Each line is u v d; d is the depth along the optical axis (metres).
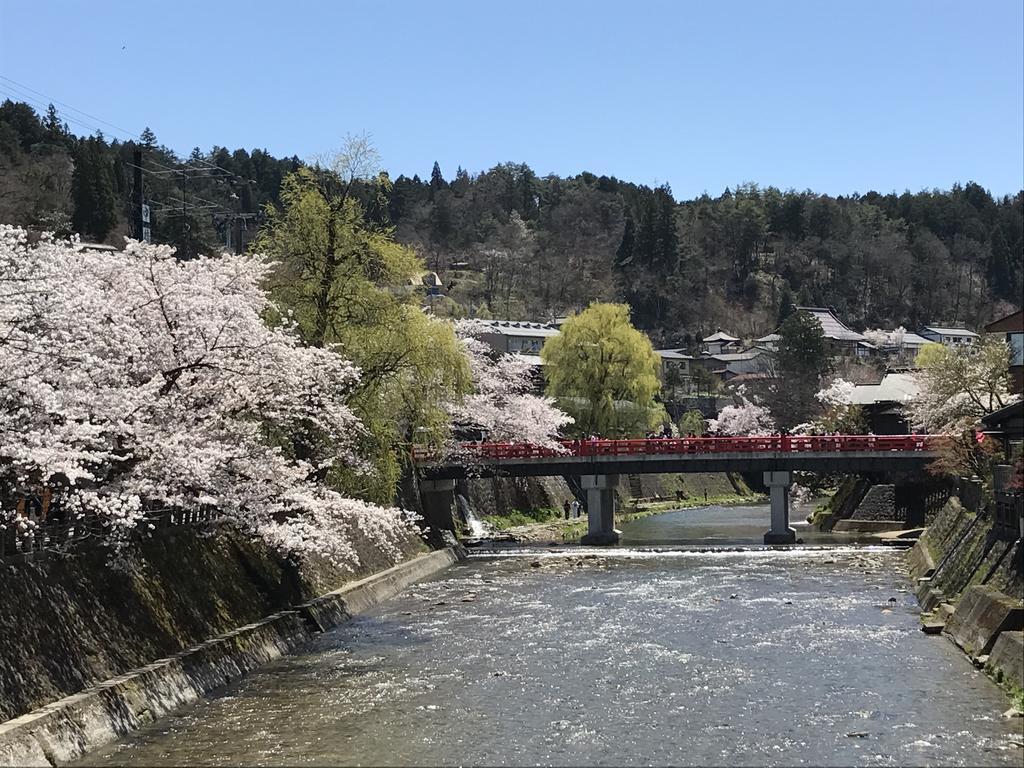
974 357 58.34
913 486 63.91
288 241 37.25
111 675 21.61
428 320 42.44
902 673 24.97
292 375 27.23
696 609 35.06
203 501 24.14
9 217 82.19
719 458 58.88
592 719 21.41
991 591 27.58
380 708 22.47
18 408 19.89
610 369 74.44
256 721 21.55
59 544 23.02
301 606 31.97
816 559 50.38
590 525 60.91
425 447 54.69
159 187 110.75
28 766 17.34
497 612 35.09
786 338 111.88
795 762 18.44
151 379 24.52
